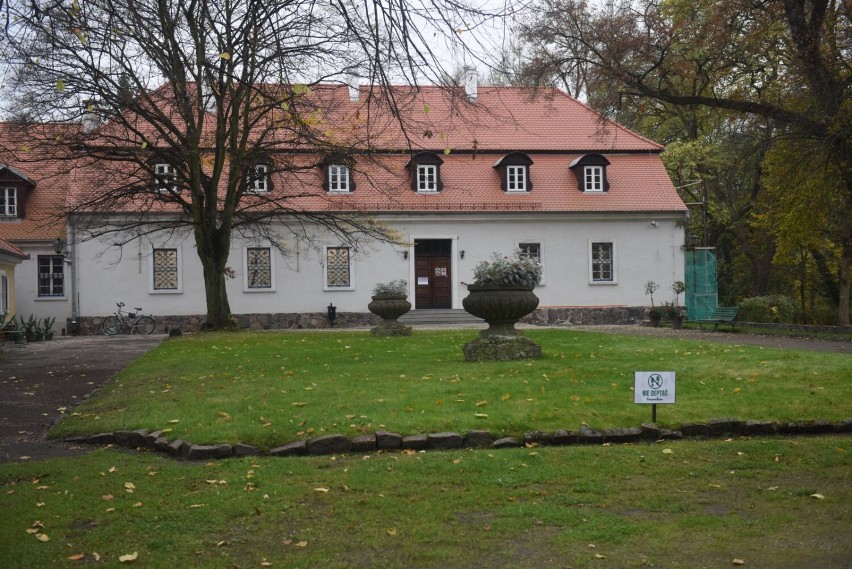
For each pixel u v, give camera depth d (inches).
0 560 217.2
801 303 1729.8
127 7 372.8
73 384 556.7
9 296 1146.7
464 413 389.7
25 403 482.9
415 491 279.4
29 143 1010.1
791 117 900.6
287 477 300.4
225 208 1074.1
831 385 461.1
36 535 237.8
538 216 1411.2
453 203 1401.3
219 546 228.1
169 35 553.0
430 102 1477.6
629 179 1475.1
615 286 1438.2
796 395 430.9
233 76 410.9
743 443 353.4
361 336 936.3
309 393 455.5
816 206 986.7
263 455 345.7
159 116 984.9
